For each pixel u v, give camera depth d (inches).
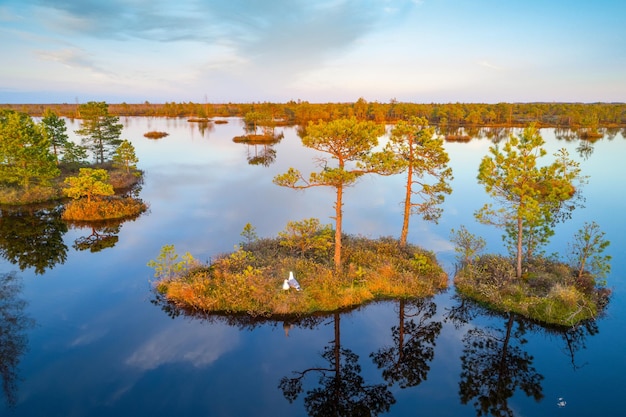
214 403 553.9
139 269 1006.4
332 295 826.8
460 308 839.1
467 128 5374.0
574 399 568.1
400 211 1572.3
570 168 2329.0
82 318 777.6
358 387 596.1
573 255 1088.2
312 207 1608.0
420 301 861.2
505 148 848.9
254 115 3959.2
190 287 833.5
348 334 743.7
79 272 988.6
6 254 1102.4
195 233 1267.2
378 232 1305.4
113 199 1585.9
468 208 1617.9
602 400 565.0
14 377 600.7
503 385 602.2
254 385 595.5
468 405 559.2
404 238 1090.7
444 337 737.0
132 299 858.1
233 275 866.1
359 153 854.5
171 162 2566.4
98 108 2235.5
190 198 1707.7
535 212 804.0
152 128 4926.2
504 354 682.2
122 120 6545.3
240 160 2664.9
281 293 816.3
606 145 3403.1
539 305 796.6
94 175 1509.6
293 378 616.1
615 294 879.7
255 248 1071.0
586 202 1700.3
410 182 1074.7
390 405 558.3
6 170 1568.7
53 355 657.0
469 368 645.9
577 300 799.1
